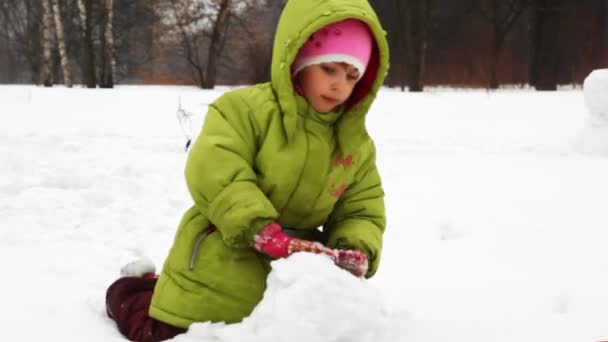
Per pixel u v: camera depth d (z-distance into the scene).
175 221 4.58
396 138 9.53
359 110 2.37
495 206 5.19
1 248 3.72
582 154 8.40
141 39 35.62
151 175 6.02
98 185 5.44
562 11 30.09
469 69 33.56
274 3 34.19
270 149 2.24
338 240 2.37
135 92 15.62
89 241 4.04
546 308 2.86
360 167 2.46
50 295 2.89
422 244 4.02
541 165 7.39
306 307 1.92
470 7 32.31
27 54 35.69
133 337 2.34
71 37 33.72
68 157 6.88
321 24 2.14
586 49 32.72
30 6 35.47
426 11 29.70
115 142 8.23
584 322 2.61
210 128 2.27
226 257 2.24
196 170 2.21
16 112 11.27
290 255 2.04
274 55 2.29
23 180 5.53
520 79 33.53
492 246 3.97
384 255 3.76
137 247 3.96
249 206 2.11
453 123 11.48
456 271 3.44
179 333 2.26
